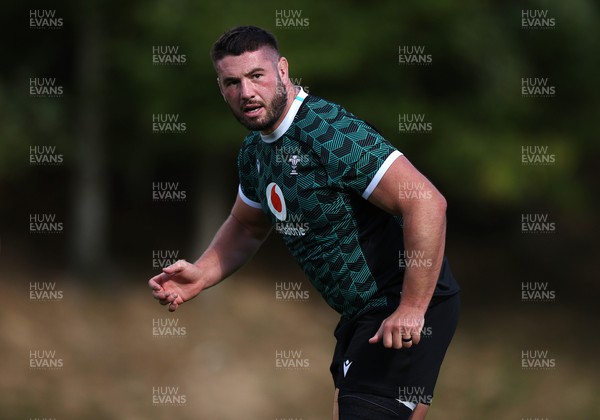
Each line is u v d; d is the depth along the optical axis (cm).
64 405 3659
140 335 4278
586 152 5266
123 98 4350
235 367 4225
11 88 4284
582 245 5872
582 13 4538
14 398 3591
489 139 4444
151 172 5569
